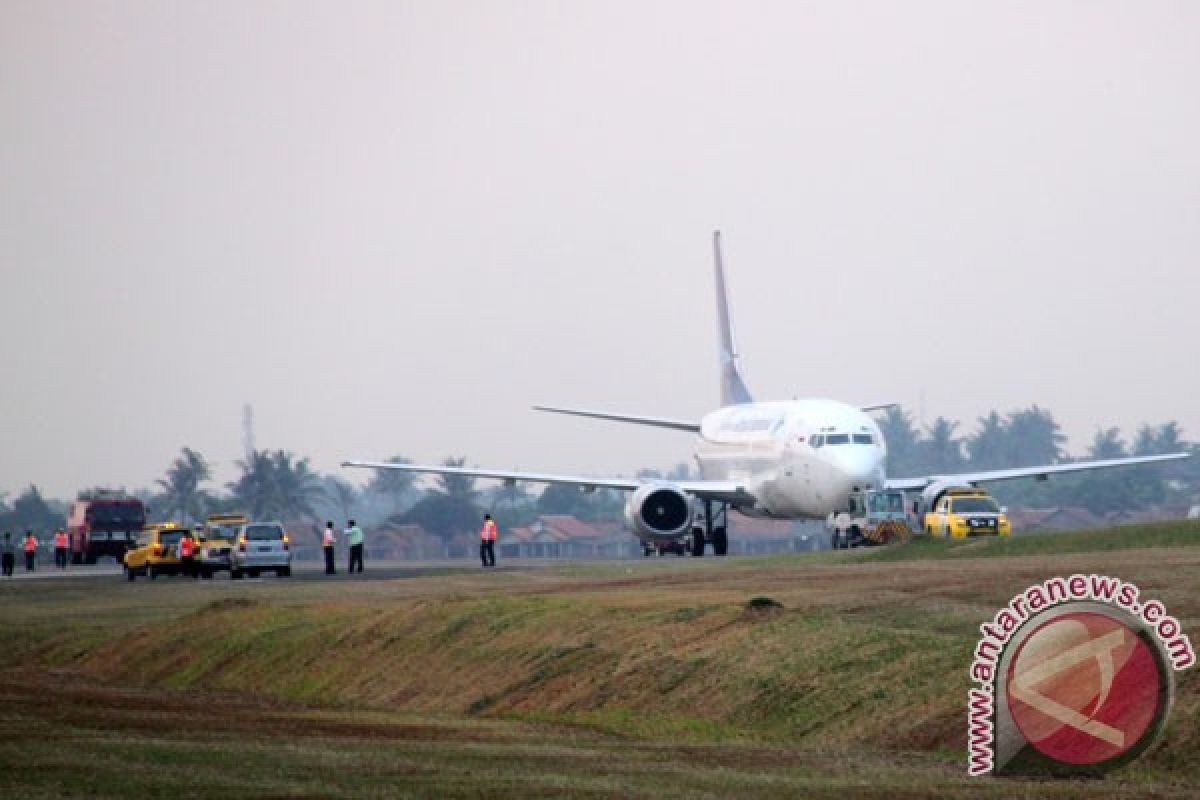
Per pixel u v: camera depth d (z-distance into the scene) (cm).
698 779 9162
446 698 14550
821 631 13200
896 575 17275
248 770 9306
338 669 16175
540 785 8819
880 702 11562
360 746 10650
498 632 15562
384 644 16375
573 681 13812
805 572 19312
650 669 13488
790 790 8769
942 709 11062
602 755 10306
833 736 11375
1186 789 9050
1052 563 17150
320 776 9094
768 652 13025
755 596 15862
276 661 16862
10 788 8588
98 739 10838
